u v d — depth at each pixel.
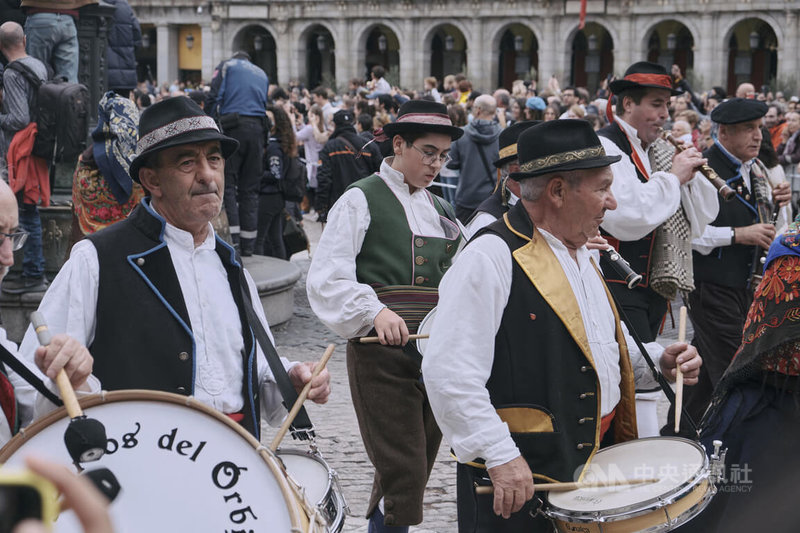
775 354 4.38
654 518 3.10
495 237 3.52
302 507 2.54
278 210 12.90
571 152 3.45
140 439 2.54
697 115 17.20
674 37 55.62
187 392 3.09
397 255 4.77
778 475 4.36
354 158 13.53
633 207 5.59
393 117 18.80
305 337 10.31
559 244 3.56
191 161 3.13
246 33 64.50
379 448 4.56
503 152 5.13
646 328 5.84
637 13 53.34
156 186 3.20
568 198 3.50
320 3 60.19
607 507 3.13
